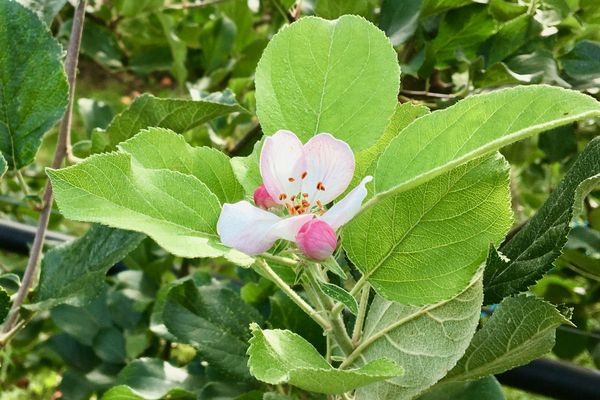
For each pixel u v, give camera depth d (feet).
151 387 1.35
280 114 0.83
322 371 0.67
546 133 1.80
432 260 0.81
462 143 0.72
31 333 2.02
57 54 1.18
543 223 0.95
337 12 1.55
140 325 1.83
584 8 1.68
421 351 0.82
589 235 1.63
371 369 0.70
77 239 1.24
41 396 3.01
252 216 0.69
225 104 1.30
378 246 0.82
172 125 1.34
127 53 2.54
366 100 0.82
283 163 0.75
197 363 1.47
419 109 0.87
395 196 0.80
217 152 0.85
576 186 0.91
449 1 1.53
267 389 1.23
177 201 0.75
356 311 0.71
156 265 1.86
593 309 1.96
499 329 0.85
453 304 0.82
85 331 1.83
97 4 2.41
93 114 1.99
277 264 0.90
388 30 1.58
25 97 1.19
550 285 1.99
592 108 0.67
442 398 1.00
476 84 1.57
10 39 1.18
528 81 1.44
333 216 0.70
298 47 0.82
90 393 1.82
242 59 2.35
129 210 0.74
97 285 1.17
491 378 1.00
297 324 1.22
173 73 2.31
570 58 1.56
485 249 0.80
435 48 1.58
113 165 0.74
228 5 2.38
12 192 2.50
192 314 1.25
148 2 2.33
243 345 1.24
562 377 1.20
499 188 0.79
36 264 1.26
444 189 0.80
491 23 1.56
